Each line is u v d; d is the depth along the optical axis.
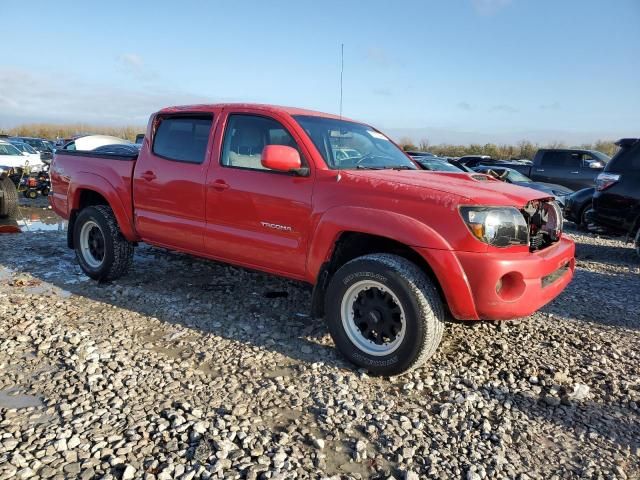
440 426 2.99
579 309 5.23
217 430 2.81
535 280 3.41
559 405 3.30
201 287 5.43
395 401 3.25
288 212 3.93
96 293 5.14
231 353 3.85
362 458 2.66
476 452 2.74
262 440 2.74
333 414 3.04
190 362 3.67
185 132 4.78
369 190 3.59
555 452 2.80
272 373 3.55
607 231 8.27
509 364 3.83
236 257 4.36
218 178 4.35
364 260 3.50
